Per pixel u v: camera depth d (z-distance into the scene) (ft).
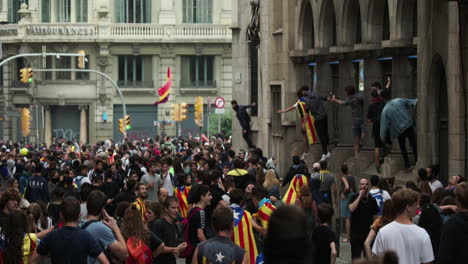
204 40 265.34
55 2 265.95
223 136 195.00
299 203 62.54
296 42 111.55
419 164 74.43
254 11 139.23
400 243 34.30
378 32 88.84
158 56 267.39
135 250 42.27
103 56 263.70
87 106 266.16
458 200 34.73
